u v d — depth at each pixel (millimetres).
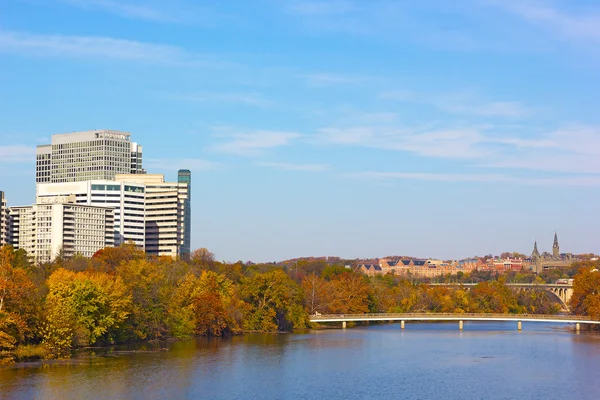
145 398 165250
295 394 173875
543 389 182750
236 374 198125
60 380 180875
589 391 180250
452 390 181000
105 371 195000
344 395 173750
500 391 180125
